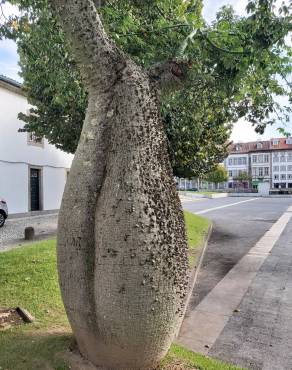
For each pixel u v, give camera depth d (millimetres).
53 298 5402
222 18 5887
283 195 55188
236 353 4426
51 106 11539
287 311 5848
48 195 23188
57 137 12758
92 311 3072
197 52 4902
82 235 3080
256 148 85062
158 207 3033
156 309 2977
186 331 5070
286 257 9945
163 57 5152
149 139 3141
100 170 3131
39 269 6746
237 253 10609
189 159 13000
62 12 3174
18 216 20312
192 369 3484
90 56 3186
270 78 6328
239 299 6445
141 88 3211
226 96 6188
